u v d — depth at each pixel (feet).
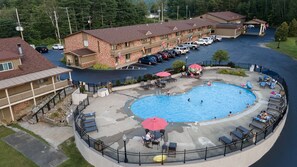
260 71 125.59
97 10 315.37
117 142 62.85
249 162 57.93
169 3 482.28
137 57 171.22
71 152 64.69
